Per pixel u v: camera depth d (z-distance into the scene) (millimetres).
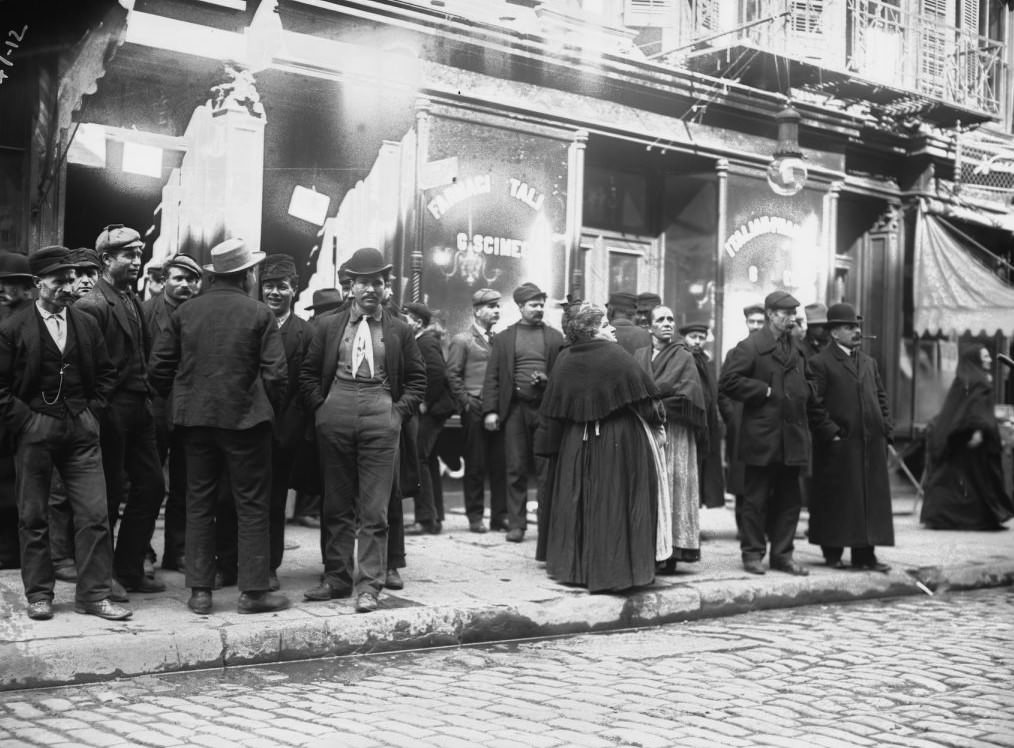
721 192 13984
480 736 5074
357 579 7832
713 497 10758
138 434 7199
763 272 14477
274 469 7586
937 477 13016
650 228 14430
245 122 10188
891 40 16438
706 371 10586
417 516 10383
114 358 6996
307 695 5797
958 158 16516
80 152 9719
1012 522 14062
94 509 6586
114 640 6059
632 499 8086
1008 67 18578
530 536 10445
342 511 7398
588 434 8195
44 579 6473
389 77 11031
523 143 12219
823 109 14789
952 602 9375
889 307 16438
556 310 12508
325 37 10711
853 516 9492
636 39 14094
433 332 10406
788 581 8891
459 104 11648
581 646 7223
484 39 11664
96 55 9016
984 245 18156
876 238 16641
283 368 6895
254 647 6453
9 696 5652
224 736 5008
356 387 7246
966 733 5348
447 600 7473
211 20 9953
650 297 10922
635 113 13195
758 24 13555
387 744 4934
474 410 10547
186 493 7453
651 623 8016
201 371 6738
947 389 17094
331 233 11344
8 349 6332
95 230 10000
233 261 6887
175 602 7098
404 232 11391
